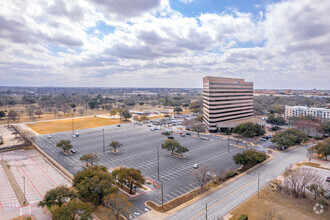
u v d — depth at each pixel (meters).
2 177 87.06
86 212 50.44
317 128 151.00
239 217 53.19
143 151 117.94
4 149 126.94
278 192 68.50
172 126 196.38
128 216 55.25
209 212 57.31
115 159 105.25
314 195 64.94
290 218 53.75
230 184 75.50
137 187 73.88
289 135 126.19
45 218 57.62
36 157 113.38
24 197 67.50
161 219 54.56
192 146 127.94
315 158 104.56
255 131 142.25
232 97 183.00
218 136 154.88
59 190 58.44
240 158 88.12
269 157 106.44
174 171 89.12
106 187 60.34
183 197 66.56
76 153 116.38
